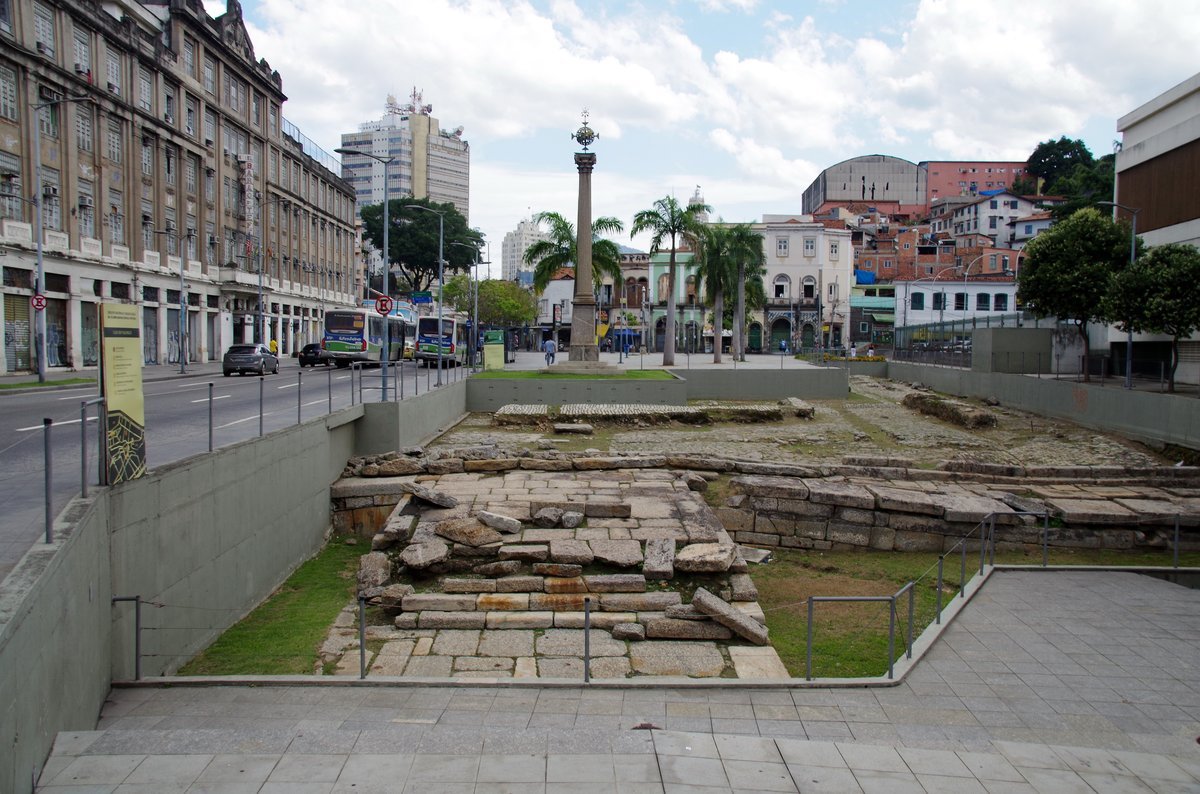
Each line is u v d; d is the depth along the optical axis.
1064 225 32.97
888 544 15.91
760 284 69.19
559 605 11.38
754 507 16.28
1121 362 35.47
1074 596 12.20
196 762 6.22
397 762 6.24
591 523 13.97
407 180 146.38
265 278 61.16
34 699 5.99
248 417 18.83
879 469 18.88
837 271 91.44
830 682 8.74
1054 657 9.73
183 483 10.23
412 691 8.41
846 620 11.76
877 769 6.40
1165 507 16.14
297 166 69.69
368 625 11.34
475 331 58.22
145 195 45.75
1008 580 13.11
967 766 6.53
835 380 40.84
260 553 12.89
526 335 95.88
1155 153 32.56
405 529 13.89
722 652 10.24
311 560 15.36
